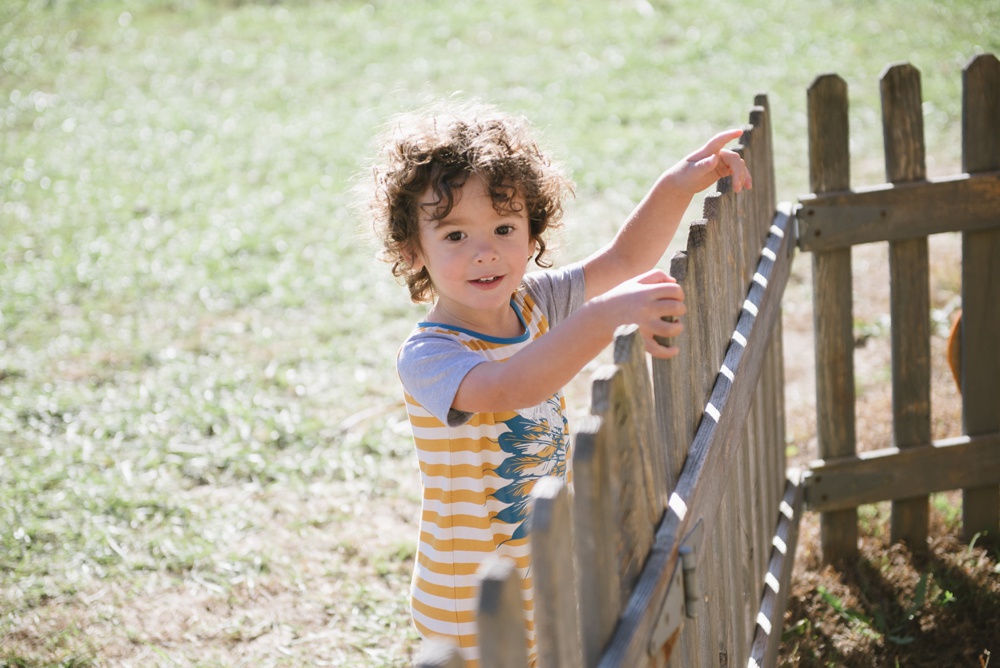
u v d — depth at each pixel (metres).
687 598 1.56
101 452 4.30
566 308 2.18
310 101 10.19
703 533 1.71
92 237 7.10
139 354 5.26
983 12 10.88
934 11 11.02
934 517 3.29
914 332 3.04
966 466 3.10
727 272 2.13
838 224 2.94
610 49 11.01
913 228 2.94
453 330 1.87
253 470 4.10
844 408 3.08
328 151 8.66
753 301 2.40
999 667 2.68
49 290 6.17
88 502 3.87
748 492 2.36
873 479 3.09
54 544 3.64
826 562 3.14
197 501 3.89
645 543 1.44
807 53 10.17
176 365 5.11
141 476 4.09
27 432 4.50
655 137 8.37
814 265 3.00
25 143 9.48
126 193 8.01
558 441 1.94
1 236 7.22
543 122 8.95
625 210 6.90
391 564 3.42
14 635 3.12
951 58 9.61
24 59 12.05
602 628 1.20
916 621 2.83
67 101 10.72
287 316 5.70
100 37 12.62
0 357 5.28
